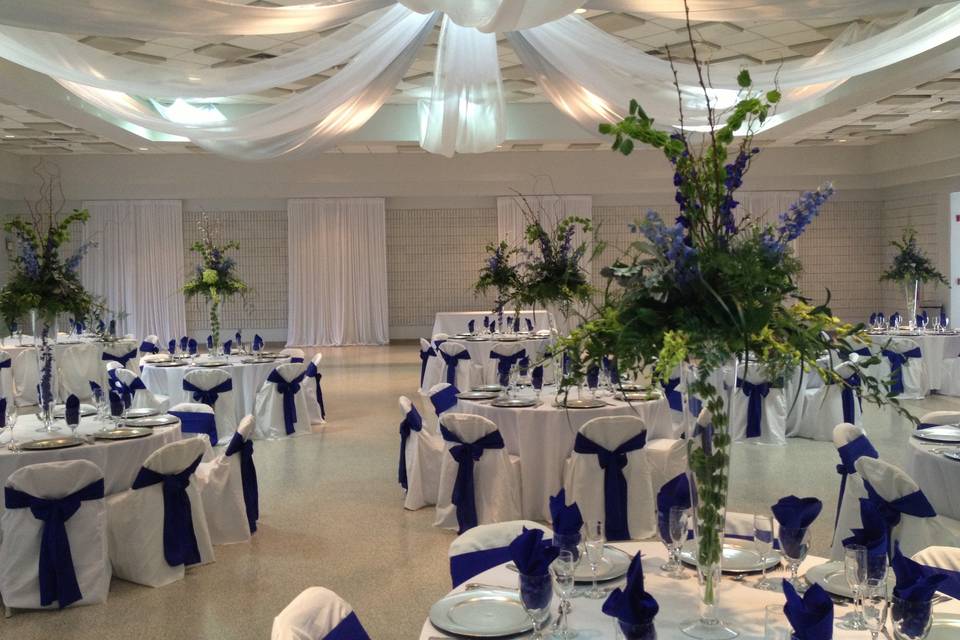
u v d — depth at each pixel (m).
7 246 16.75
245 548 5.49
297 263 19.05
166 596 4.68
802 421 8.73
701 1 6.25
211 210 19.05
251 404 9.34
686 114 9.02
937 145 15.43
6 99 10.48
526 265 8.37
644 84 8.73
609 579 2.65
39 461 4.82
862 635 2.23
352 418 10.16
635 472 5.21
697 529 2.28
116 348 11.74
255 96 12.93
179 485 4.96
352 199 19.09
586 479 5.18
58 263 6.02
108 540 4.88
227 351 10.14
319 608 2.33
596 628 2.32
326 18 6.67
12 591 4.48
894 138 16.62
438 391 6.57
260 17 6.34
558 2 5.77
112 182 17.70
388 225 19.48
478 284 11.98
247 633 4.19
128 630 4.24
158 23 6.12
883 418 9.60
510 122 14.99
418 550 5.40
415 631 4.16
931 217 17.17
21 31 6.94
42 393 5.60
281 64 7.89
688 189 2.28
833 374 2.32
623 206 19.09
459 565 3.04
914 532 3.82
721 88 8.57
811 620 1.89
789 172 18.09
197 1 5.88
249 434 5.80
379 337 19.30
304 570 5.06
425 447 6.36
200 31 6.32
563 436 5.66
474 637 2.30
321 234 19.08
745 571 2.69
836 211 19.03
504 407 5.88
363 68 8.42
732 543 2.96
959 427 5.09
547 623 2.33
